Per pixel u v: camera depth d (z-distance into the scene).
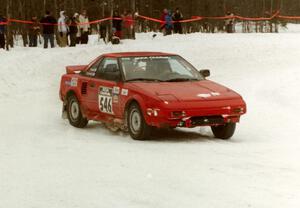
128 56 13.38
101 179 8.81
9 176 9.16
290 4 77.31
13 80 23.80
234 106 12.11
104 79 13.52
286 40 36.72
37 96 21.17
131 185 8.41
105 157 10.48
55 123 15.18
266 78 22.77
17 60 26.39
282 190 7.91
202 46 33.38
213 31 67.62
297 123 14.24
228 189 8.03
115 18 38.19
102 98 13.41
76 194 8.01
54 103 19.39
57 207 7.44
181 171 9.19
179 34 40.38
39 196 7.96
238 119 12.25
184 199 7.62
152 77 13.02
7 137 13.05
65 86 14.89
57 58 28.11
